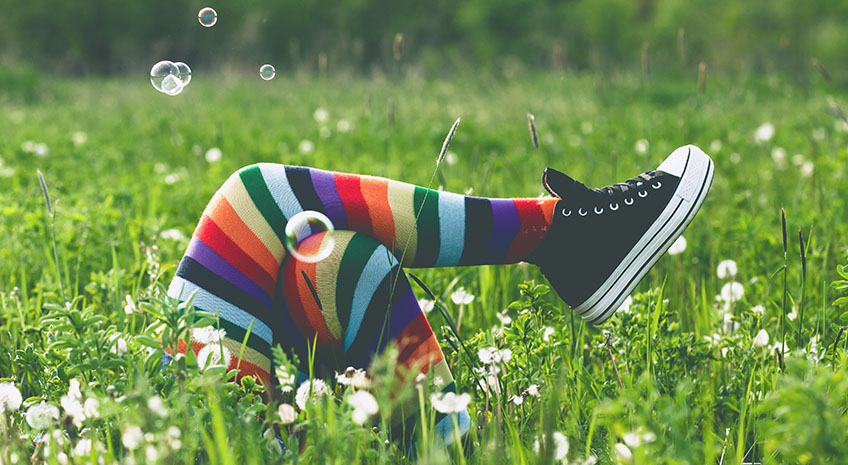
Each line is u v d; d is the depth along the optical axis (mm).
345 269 1962
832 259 2584
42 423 1842
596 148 5180
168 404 1811
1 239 2826
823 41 15516
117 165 4617
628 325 2127
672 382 2072
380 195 2008
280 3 22219
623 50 20109
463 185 3383
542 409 1922
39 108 9047
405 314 1985
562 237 2070
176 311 1833
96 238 2762
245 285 1975
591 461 1803
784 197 3449
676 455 1725
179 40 22234
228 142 5406
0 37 22359
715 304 2383
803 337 2139
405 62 17516
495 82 10164
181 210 3258
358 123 6387
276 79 12344
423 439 1885
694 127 5777
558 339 2104
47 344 2082
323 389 1840
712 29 17766
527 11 23047
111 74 22656
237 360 1962
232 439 1805
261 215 1979
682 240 2486
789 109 7125
